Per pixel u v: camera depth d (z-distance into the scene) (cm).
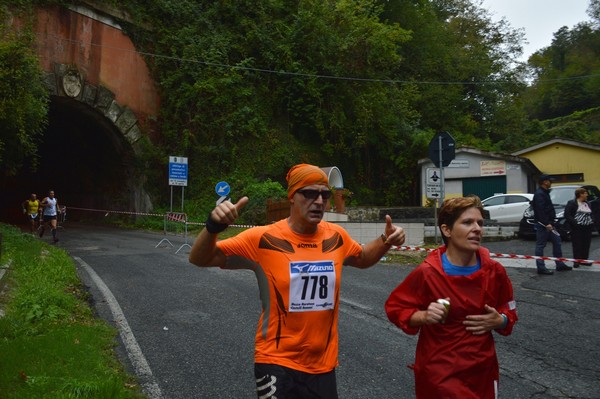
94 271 1000
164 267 1061
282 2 2592
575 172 2788
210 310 684
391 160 2825
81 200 2798
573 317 648
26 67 1296
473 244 259
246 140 2355
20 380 395
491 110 3800
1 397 363
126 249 1392
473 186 2542
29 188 3077
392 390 420
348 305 720
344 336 572
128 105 2233
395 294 275
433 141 1264
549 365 478
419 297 269
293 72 2456
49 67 1941
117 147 2292
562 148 2820
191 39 2355
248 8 2503
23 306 626
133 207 2334
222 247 253
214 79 2309
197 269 1037
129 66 2241
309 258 256
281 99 2481
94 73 2103
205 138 2333
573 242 1009
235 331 585
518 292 803
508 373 458
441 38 3484
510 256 941
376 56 2527
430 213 2227
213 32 2423
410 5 3316
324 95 2509
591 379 443
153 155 2266
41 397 362
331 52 2472
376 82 2634
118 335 564
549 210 965
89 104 2089
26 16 1867
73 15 2023
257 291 811
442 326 258
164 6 2330
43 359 442
